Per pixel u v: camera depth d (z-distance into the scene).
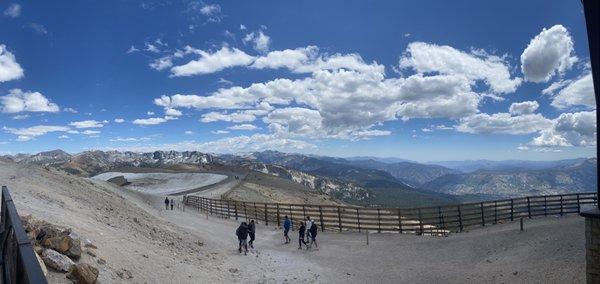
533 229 21.66
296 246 24.84
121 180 92.31
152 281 12.15
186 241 21.34
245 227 21.59
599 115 11.52
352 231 29.84
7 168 32.69
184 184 93.75
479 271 16.30
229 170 128.62
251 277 16.28
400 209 27.80
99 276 10.41
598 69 11.60
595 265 10.91
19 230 4.22
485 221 27.80
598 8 11.44
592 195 29.00
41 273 3.16
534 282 13.98
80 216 16.77
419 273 17.25
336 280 16.83
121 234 16.34
